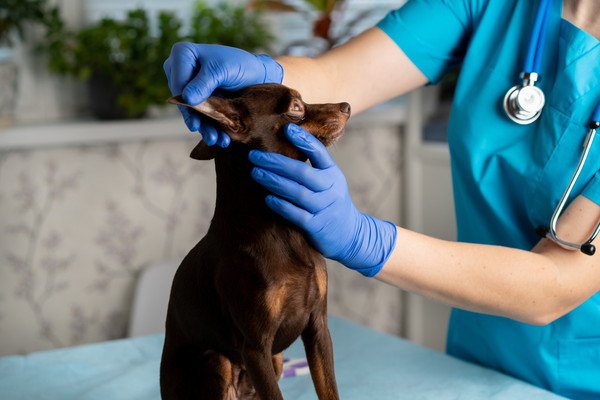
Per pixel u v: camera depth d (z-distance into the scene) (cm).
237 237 91
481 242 139
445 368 142
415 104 284
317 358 96
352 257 105
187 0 269
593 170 120
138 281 258
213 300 94
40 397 137
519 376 138
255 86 92
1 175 241
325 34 264
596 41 126
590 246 112
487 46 138
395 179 301
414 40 140
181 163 265
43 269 251
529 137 131
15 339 251
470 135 135
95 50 242
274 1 262
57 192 249
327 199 95
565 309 121
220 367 97
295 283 91
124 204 259
